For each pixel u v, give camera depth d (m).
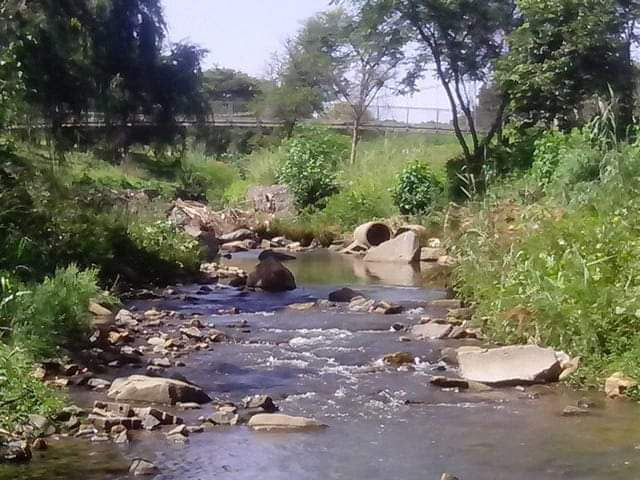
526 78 24.77
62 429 6.53
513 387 8.15
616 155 12.82
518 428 6.78
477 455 6.10
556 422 6.95
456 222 18.95
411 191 24.66
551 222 11.12
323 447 6.28
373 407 7.44
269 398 7.40
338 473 5.72
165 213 21.06
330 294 13.75
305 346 10.01
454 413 7.24
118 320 11.17
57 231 12.98
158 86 25.83
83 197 15.94
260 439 6.46
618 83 24.33
